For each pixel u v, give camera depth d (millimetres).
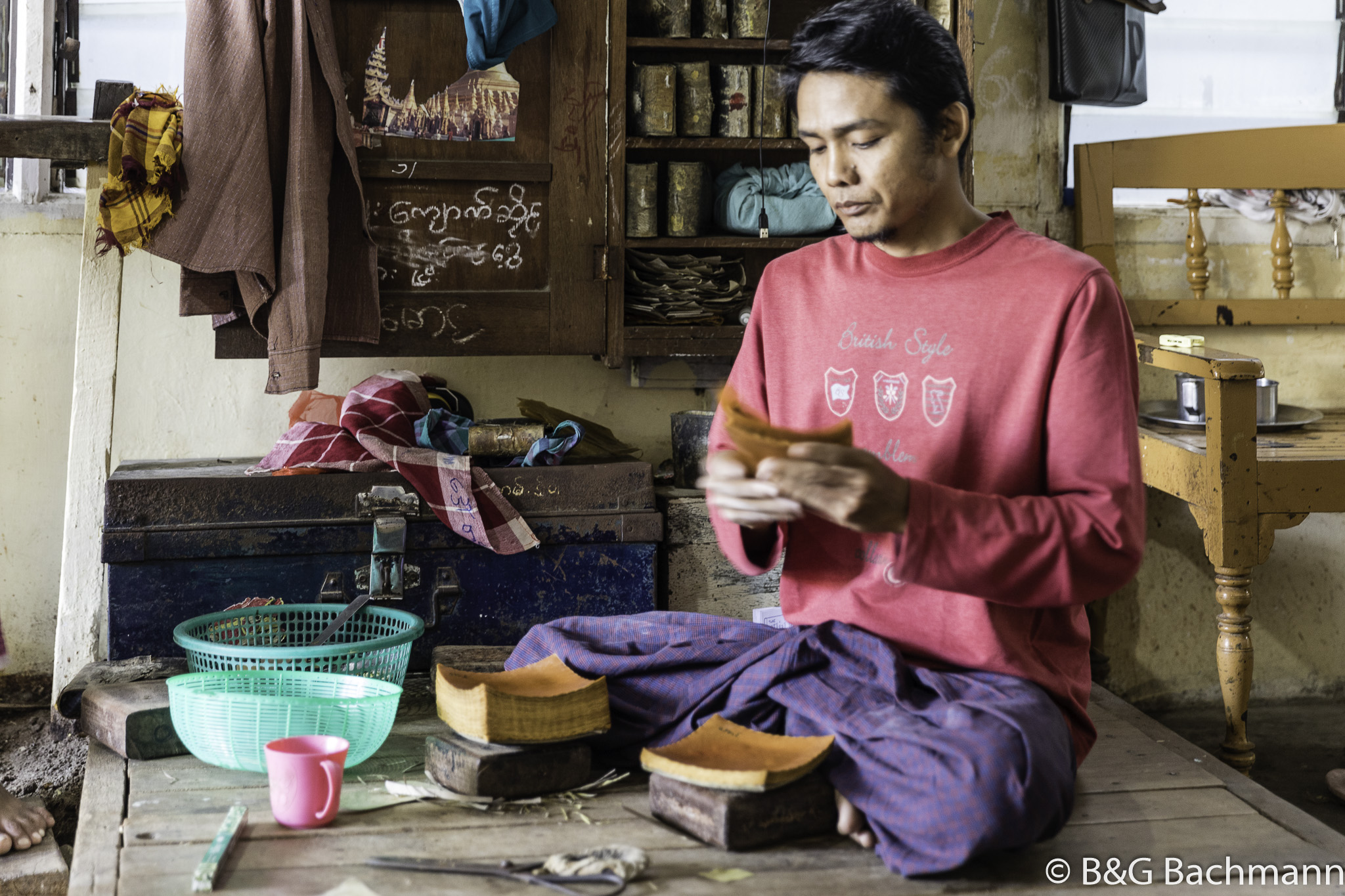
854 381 1713
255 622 2432
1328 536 3510
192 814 1737
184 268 2562
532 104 2785
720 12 2943
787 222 3012
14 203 3006
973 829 1430
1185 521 3443
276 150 2594
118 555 2502
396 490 2631
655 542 2785
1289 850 1646
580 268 2844
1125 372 1574
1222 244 3508
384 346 2775
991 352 1610
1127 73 3312
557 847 1602
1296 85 3570
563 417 3098
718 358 3264
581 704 1825
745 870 1522
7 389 3010
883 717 1575
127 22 3148
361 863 1549
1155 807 1820
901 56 1508
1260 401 2998
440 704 1879
